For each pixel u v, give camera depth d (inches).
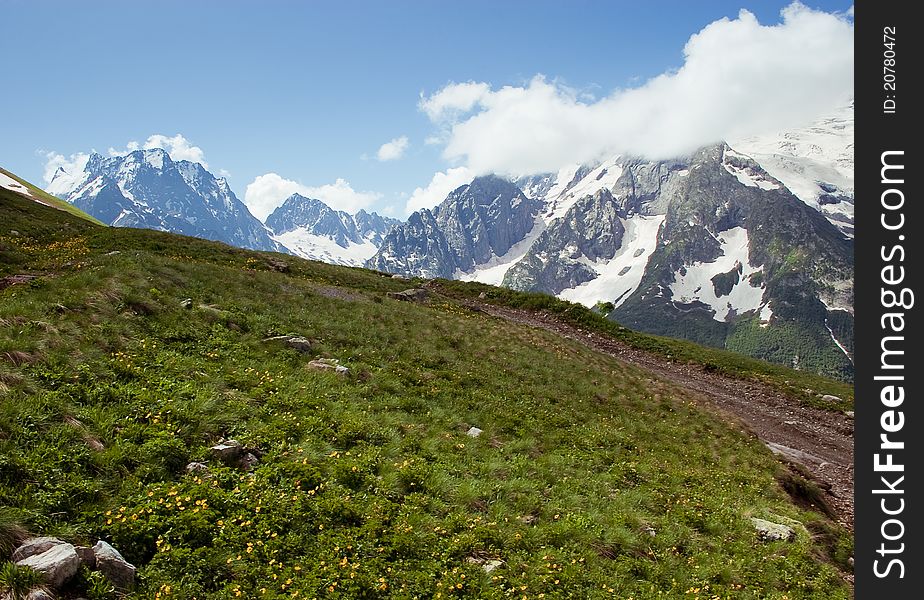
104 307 820.6
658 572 565.3
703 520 717.9
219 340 882.8
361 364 982.4
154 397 622.5
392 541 484.7
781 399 1679.4
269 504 487.5
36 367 583.2
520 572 495.2
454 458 698.2
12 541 364.8
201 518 439.5
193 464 525.7
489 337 1456.7
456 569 463.8
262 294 1238.3
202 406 631.8
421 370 1083.9
